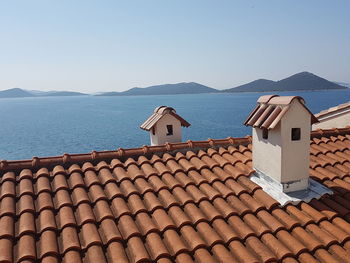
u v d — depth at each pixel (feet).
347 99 477.36
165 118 25.09
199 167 20.97
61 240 14.20
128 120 294.46
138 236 14.52
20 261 12.76
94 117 338.13
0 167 18.95
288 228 15.69
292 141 17.79
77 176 18.99
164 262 13.02
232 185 18.94
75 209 16.43
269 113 18.63
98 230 14.96
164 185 18.48
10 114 424.05
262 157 19.60
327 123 35.32
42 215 15.43
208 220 15.87
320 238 15.01
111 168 20.43
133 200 16.99
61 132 222.07
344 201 18.07
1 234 13.73
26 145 175.32
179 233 15.10
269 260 13.51
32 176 18.76
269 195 18.02
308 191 18.49
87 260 13.20
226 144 24.73
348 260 13.67
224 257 13.39
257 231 15.28
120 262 12.76
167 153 22.86
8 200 16.30
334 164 22.59
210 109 400.88
